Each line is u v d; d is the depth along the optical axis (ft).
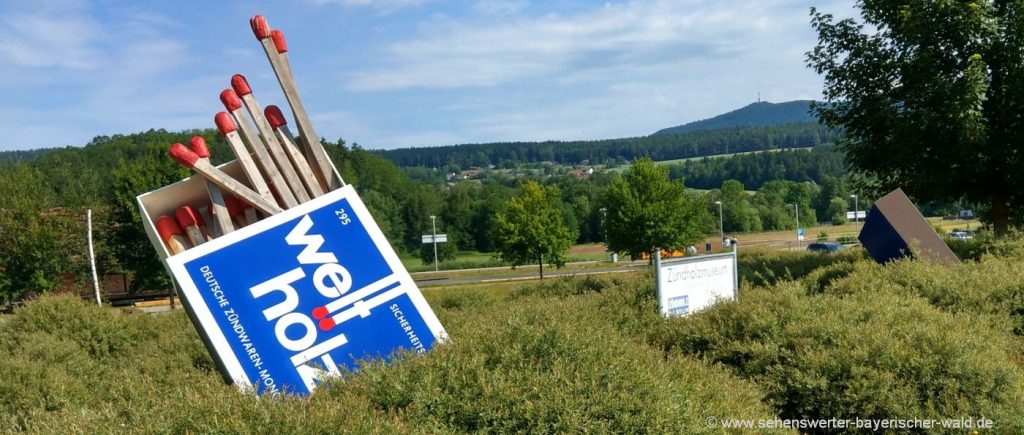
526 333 13.96
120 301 147.95
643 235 131.64
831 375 18.70
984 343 19.88
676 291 27.30
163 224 12.87
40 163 241.14
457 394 11.88
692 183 536.42
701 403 13.76
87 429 10.22
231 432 9.72
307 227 12.53
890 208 33.42
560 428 11.61
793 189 350.02
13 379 24.06
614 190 134.62
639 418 12.00
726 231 296.10
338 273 12.62
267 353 12.14
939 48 44.57
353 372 12.16
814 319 21.06
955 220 274.36
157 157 126.62
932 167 45.11
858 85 47.44
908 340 19.49
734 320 22.22
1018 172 44.57
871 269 30.60
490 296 47.24
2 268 120.37
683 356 21.04
